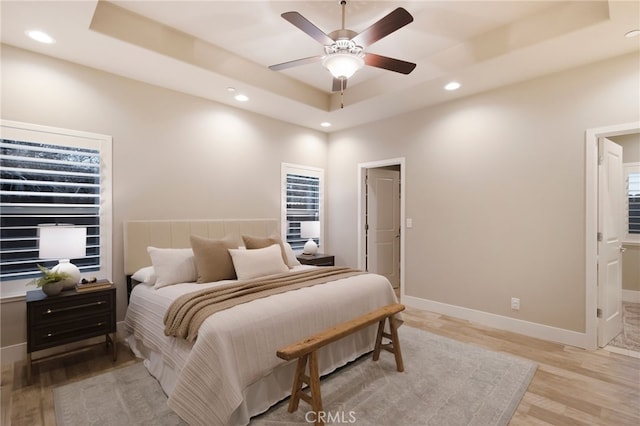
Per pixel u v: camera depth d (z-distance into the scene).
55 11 2.33
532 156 3.46
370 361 2.85
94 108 3.22
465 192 3.99
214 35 3.11
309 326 2.36
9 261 2.81
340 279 3.02
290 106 4.32
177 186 3.81
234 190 4.37
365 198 5.29
